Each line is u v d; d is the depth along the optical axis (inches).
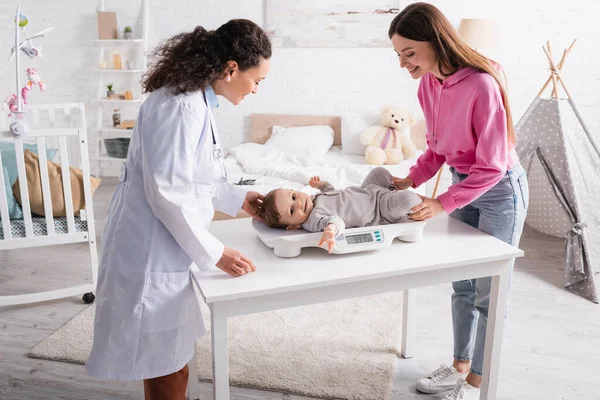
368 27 167.0
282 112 179.9
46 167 101.6
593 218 117.6
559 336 96.0
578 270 111.3
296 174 135.7
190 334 60.9
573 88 154.4
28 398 78.6
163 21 181.8
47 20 188.7
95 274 107.7
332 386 81.2
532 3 152.7
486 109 61.6
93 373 59.2
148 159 53.2
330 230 58.9
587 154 120.2
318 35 170.7
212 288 53.5
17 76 99.7
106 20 181.6
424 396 79.9
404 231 64.1
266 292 53.5
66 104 122.3
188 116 53.4
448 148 69.4
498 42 143.8
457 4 158.2
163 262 57.1
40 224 105.2
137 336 57.6
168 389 63.1
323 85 174.7
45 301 108.7
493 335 67.3
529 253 132.6
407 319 87.4
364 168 141.7
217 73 54.4
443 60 62.1
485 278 70.7
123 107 195.2
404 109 157.9
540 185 139.2
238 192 67.7
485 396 70.3
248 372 84.5
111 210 61.1
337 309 105.3
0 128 129.4
